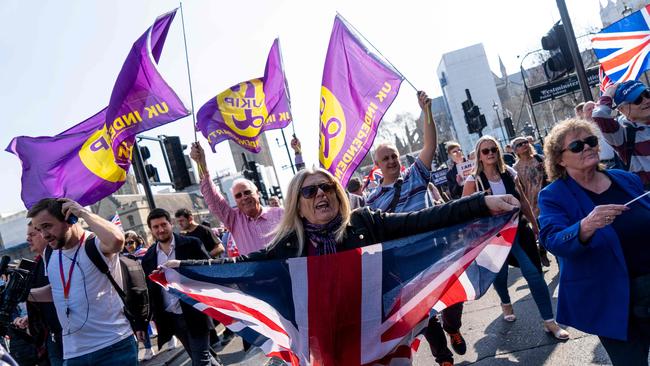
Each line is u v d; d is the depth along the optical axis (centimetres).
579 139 289
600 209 261
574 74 1466
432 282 289
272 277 304
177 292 325
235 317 322
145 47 523
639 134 447
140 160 1025
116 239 380
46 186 551
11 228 4650
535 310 583
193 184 1145
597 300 278
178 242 582
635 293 272
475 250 285
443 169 1659
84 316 383
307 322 292
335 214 305
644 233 278
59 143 552
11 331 464
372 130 543
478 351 503
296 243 306
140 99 521
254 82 688
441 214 290
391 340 287
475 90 7188
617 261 273
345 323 289
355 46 550
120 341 390
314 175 306
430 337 440
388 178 500
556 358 438
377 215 307
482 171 563
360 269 290
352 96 555
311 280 293
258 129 686
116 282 396
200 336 529
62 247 390
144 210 6988
